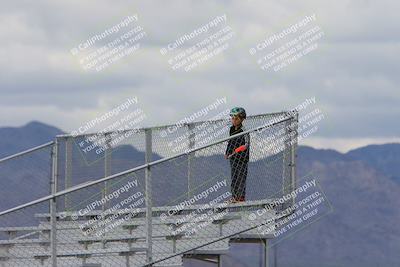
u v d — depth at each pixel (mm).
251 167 39938
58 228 43531
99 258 39875
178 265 39062
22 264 40469
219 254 39562
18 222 46062
